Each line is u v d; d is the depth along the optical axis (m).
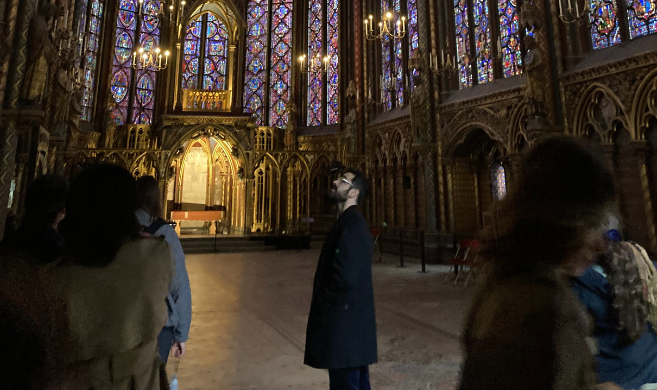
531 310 0.78
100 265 1.27
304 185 17.72
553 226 0.89
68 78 10.16
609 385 1.37
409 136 13.76
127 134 16.94
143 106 18.50
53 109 9.51
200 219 16.64
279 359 4.32
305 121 19.70
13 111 7.40
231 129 17.23
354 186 2.71
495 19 11.62
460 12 12.88
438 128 12.78
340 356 2.35
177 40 18.36
